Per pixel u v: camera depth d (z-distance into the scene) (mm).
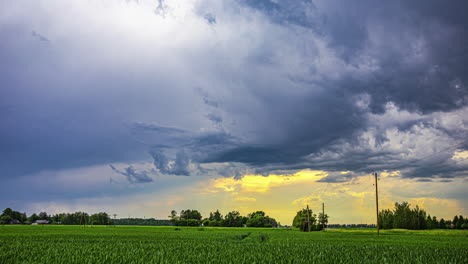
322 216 114375
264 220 185500
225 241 37875
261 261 17438
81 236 48312
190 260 17734
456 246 30938
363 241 40688
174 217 183750
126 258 17734
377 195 62750
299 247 27875
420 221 121000
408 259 18750
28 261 16297
